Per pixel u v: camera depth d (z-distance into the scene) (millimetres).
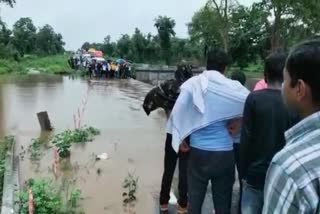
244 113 3820
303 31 33969
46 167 8516
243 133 3799
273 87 3730
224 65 4258
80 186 7270
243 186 4055
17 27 81375
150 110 5570
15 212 5383
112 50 76688
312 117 1672
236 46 48812
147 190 7082
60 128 13250
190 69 5531
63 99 21391
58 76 40844
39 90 26016
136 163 8898
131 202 6500
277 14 34250
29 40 80750
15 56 58531
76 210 6098
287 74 1848
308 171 1557
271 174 1670
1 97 21578
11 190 6223
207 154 4219
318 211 1522
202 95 4145
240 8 36594
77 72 43594
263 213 1690
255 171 3785
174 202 6086
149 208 6262
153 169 8438
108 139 11445
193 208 4387
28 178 7699
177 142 4242
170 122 5453
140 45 66938
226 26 35031
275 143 3664
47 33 83688
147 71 40281
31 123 14070
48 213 5723
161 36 63875
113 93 24938
